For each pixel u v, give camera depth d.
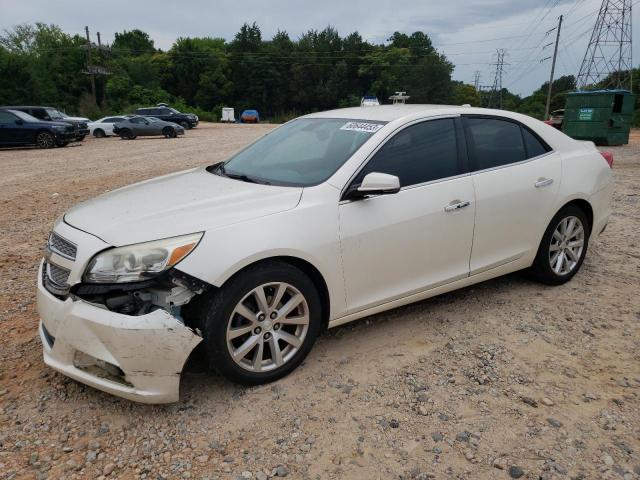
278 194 3.28
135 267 2.75
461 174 3.88
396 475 2.48
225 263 2.84
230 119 65.25
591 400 3.04
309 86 92.12
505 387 3.17
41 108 23.52
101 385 2.86
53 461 2.58
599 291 4.57
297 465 2.55
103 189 10.30
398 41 102.62
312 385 3.20
